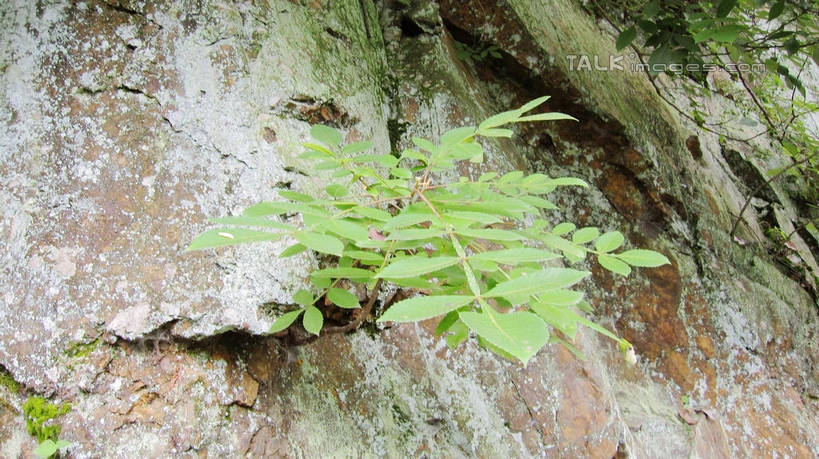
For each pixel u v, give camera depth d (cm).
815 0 211
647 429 184
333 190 92
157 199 102
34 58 104
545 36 213
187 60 112
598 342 195
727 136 313
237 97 115
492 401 143
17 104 102
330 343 126
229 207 106
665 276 216
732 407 210
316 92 130
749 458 201
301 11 140
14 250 96
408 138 170
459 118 176
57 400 93
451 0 205
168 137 106
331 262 111
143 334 96
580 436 149
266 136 116
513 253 66
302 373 118
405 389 133
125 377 96
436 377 139
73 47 106
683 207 231
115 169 102
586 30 252
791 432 215
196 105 110
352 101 141
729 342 221
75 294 96
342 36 151
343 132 135
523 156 212
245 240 66
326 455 113
